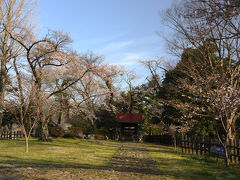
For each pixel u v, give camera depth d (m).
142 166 9.48
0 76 19.59
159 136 28.92
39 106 14.49
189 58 16.52
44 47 20.06
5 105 16.41
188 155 14.34
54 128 26.69
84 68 22.38
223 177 7.43
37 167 8.06
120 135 34.78
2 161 9.12
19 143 18.81
